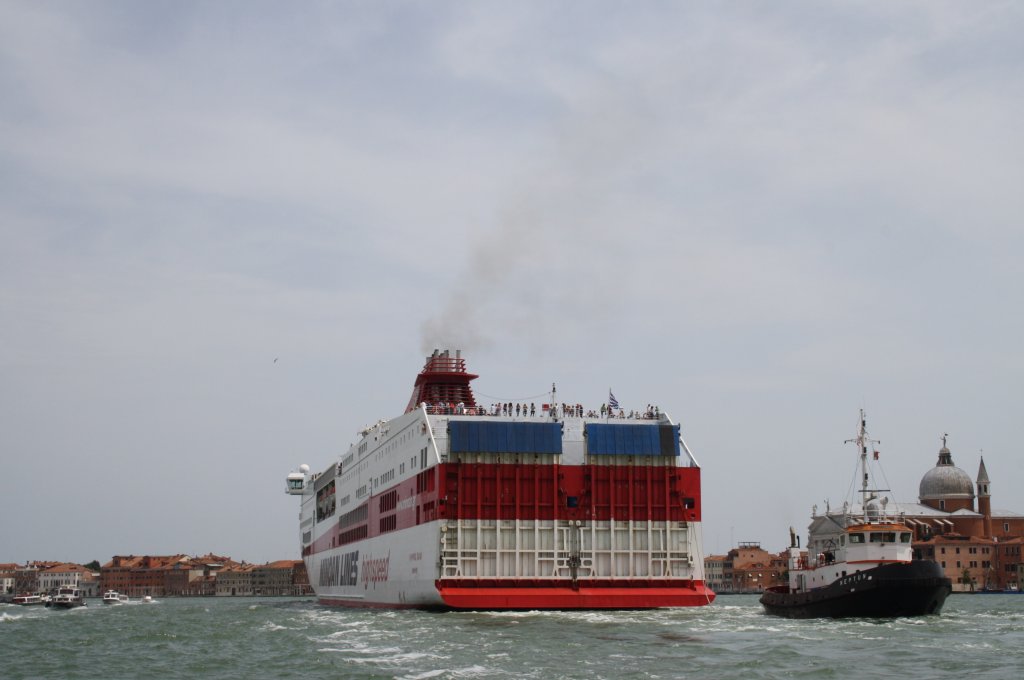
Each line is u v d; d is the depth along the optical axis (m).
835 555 99.12
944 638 77.31
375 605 128.12
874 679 57.88
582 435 105.00
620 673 60.34
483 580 99.00
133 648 86.38
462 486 100.06
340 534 158.12
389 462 123.62
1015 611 129.62
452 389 128.88
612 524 101.75
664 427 104.69
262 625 107.94
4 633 106.56
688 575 102.56
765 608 104.31
